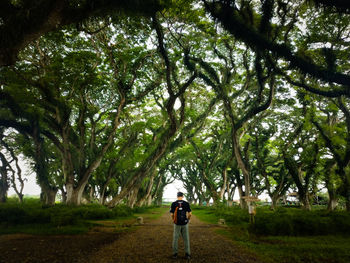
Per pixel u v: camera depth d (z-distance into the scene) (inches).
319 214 481.4
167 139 869.2
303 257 212.2
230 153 1307.8
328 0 382.6
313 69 480.4
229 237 335.6
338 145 784.9
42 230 367.2
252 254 225.9
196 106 1119.0
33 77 701.3
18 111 759.7
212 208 1157.7
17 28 313.3
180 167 1898.4
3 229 375.6
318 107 930.7
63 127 783.1
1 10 346.3
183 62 788.6
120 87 791.7
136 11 404.8
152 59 815.1
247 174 924.6
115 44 711.1
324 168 893.2
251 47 504.1
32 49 677.9
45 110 811.4
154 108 1176.8
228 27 466.0
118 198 885.8
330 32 560.1
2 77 647.1
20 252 225.8
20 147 1087.0
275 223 367.9
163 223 543.8
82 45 684.1
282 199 1911.9
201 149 1381.6
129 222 555.8
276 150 1218.0
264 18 456.4
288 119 1127.0
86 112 858.1
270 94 782.5
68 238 309.1
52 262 192.2
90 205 788.0
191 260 203.3
